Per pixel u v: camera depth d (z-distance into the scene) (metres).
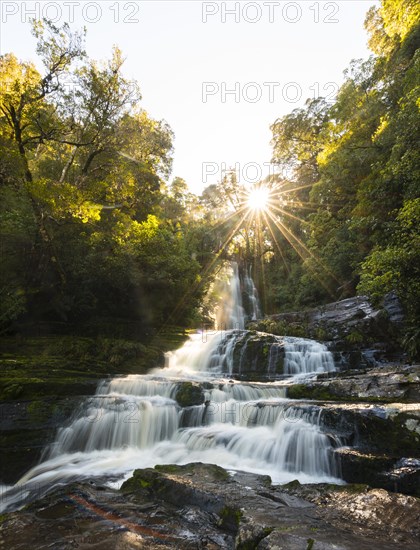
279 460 6.59
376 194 16.30
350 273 23.00
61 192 14.27
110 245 18.52
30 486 6.45
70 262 17.61
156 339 18.70
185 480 4.82
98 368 12.91
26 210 15.32
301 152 34.66
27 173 15.43
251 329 20.17
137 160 23.48
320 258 25.11
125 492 4.91
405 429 6.09
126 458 7.51
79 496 4.75
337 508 3.82
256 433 7.36
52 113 17.73
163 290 20.31
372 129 20.97
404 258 10.69
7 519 4.08
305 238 32.12
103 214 20.25
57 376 11.02
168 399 9.41
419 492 4.75
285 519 3.52
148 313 19.66
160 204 35.19
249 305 33.41
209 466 5.49
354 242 22.08
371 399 8.10
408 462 5.21
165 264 20.25
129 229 19.84
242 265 38.69
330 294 25.02
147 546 3.35
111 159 20.11
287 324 19.33
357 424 6.55
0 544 3.50
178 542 3.42
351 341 15.12
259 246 39.69
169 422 8.68
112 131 18.73
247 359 15.04
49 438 8.34
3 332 14.62
